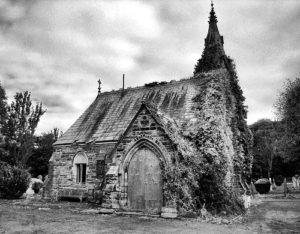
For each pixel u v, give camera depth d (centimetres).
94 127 2581
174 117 2150
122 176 1762
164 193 1599
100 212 1670
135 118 1803
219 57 3238
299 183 5109
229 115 2416
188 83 2461
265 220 1617
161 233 1148
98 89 3062
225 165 1917
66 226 1289
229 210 1738
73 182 2450
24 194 2856
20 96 3662
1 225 1311
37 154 5069
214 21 3662
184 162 1645
